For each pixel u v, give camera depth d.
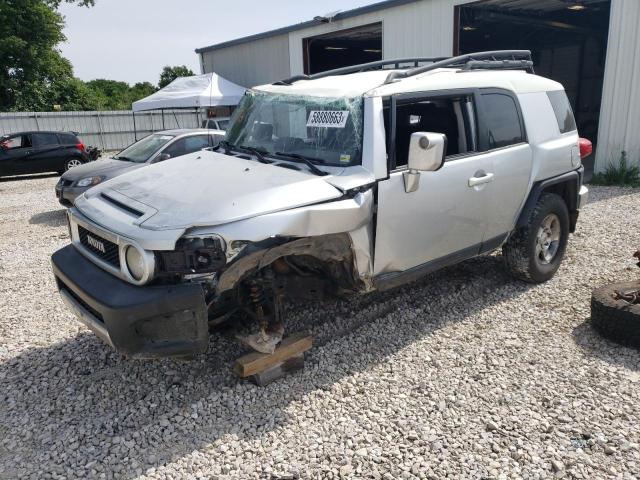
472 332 4.38
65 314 5.04
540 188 4.99
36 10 34.00
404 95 3.91
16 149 16.03
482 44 19.31
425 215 3.99
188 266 3.00
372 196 3.65
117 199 3.58
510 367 3.83
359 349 4.14
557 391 3.51
